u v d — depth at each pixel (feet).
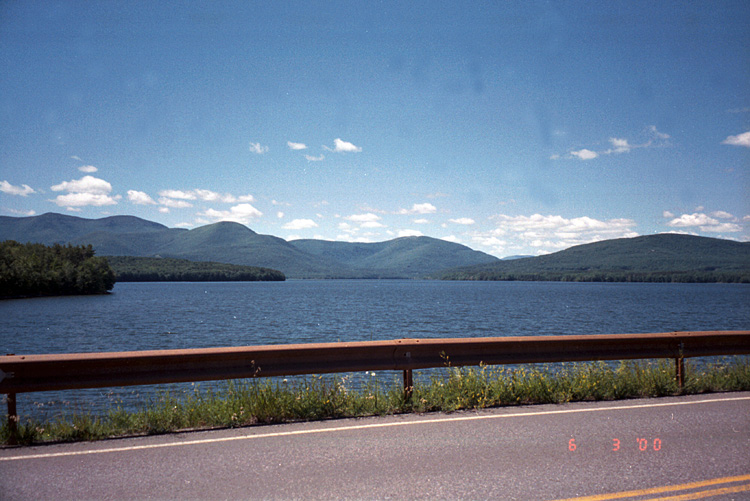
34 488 14.11
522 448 17.74
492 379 27.35
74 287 441.27
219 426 21.04
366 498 13.37
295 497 13.44
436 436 19.21
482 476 15.01
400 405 24.12
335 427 20.63
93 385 19.88
